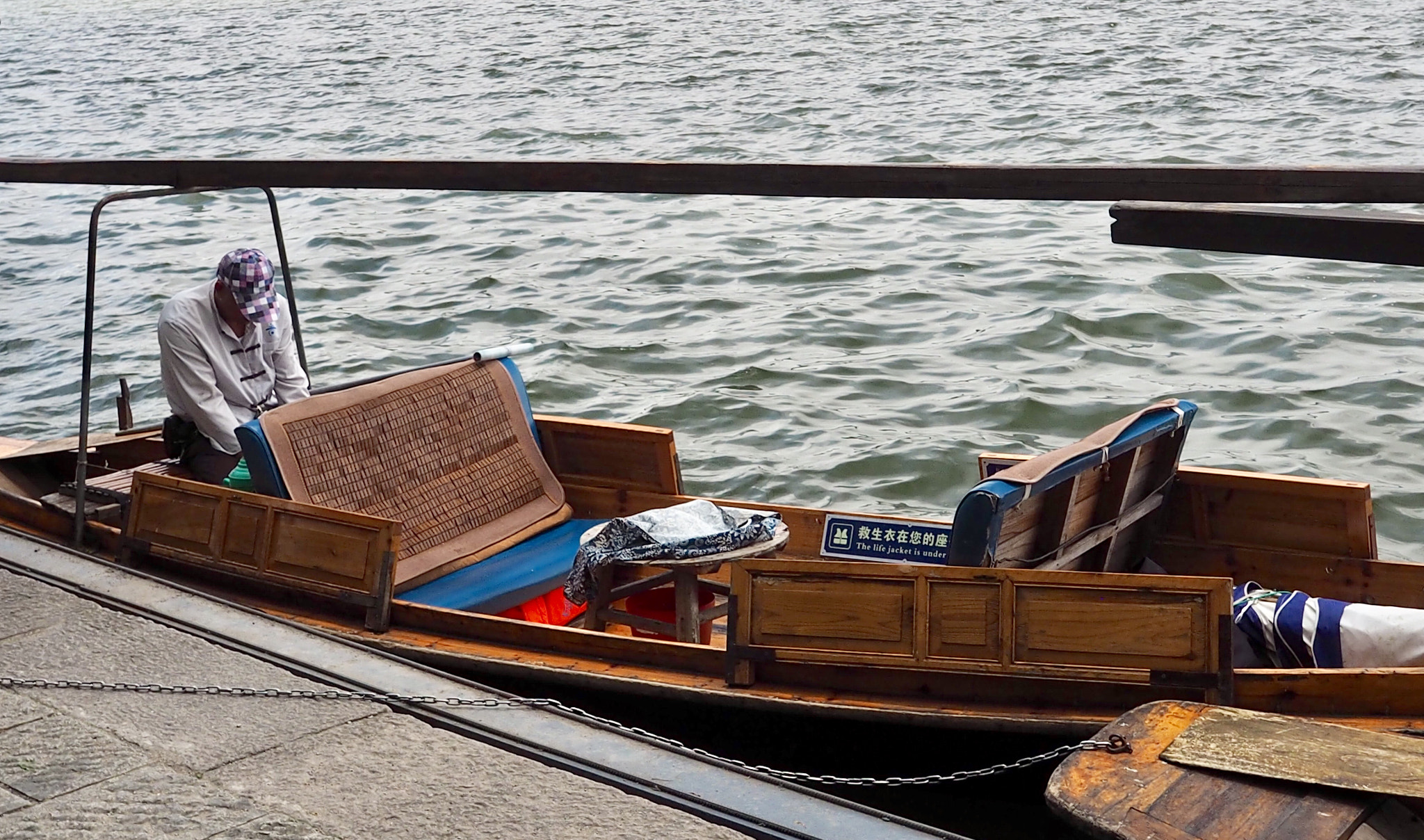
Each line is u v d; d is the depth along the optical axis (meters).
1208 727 3.59
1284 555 5.60
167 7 56.44
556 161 4.37
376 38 40.44
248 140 25.33
